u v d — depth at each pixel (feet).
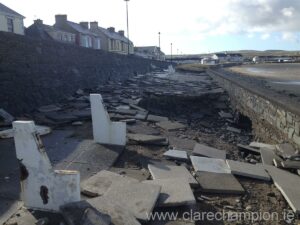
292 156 22.65
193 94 56.59
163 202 14.52
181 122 43.68
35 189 13.60
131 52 213.66
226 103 58.23
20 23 97.50
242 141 37.63
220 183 18.16
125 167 20.71
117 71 85.25
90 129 29.76
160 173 18.85
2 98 32.55
